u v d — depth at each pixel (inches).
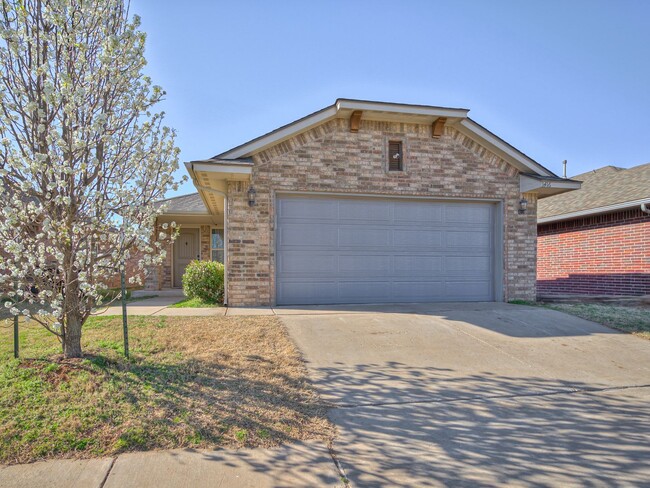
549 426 140.6
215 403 146.6
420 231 367.2
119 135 171.2
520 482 107.8
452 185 364.2
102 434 124.2
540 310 317.4
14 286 167.0
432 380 179.6
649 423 144.0
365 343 226.1
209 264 382.6
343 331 247.1
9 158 146.6
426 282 366.9
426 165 359.9
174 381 162.6
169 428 128.5
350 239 353.7
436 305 344.2
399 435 132.3
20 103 152.2
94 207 162.4
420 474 110.7
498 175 374.9
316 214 347.6
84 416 132.3
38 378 154.6
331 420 141.3
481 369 194.5
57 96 143.3
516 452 123.2
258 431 130.3
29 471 107.6
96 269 168.9
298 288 342.6
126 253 171.9
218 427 131.0
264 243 330.3
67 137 159.2
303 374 179.5
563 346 229.8
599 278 458.3
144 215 171.8
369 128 349.7
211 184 345.7
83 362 169.6
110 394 146.7
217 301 361.1
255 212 329.4
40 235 154.9
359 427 136.9
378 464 115.3
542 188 364.8
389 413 147.7
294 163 336.2
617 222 438.9
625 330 259.9
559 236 517.3
